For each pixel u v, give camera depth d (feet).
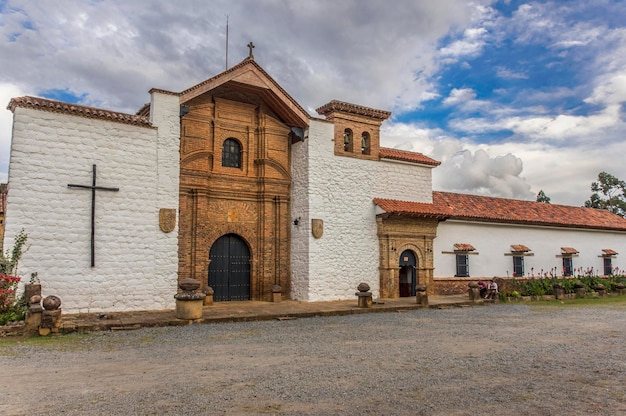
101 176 52.70
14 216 47.78
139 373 27.32
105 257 52.31
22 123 48.96
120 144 54.13
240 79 63.77
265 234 68.08
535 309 62.80
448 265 80.02
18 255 47.19
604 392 24.25
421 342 37.88
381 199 73.77
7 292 42.14
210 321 48.62
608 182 163.12
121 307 52.80
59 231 49.93
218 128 65.92
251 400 22.31
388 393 23.61
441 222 79.82
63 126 51.06
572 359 31.91
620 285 88.63
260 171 68.44
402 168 76.89
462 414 20.71
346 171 71.00
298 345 36.35
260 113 68.95
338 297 68.18
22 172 48.52
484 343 37.63
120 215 53.52
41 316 40.93
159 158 56.39
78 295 50.57
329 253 68.08
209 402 21.98
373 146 74.18
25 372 27.63
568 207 107.14
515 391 24.25
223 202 65.98
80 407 21.22
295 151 70.74
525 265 89.92
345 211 70.18
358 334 41.70
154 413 20.49
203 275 62.90
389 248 72.18
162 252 55.72
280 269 68.90
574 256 97.40
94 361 30.55
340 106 71.31
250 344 36.68
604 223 103.45
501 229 87.56
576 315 56.29
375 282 71.82
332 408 21.30
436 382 25.76
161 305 55.16
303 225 67.72
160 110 57.11
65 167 50.78
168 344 36.63
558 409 21.54
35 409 20.95
